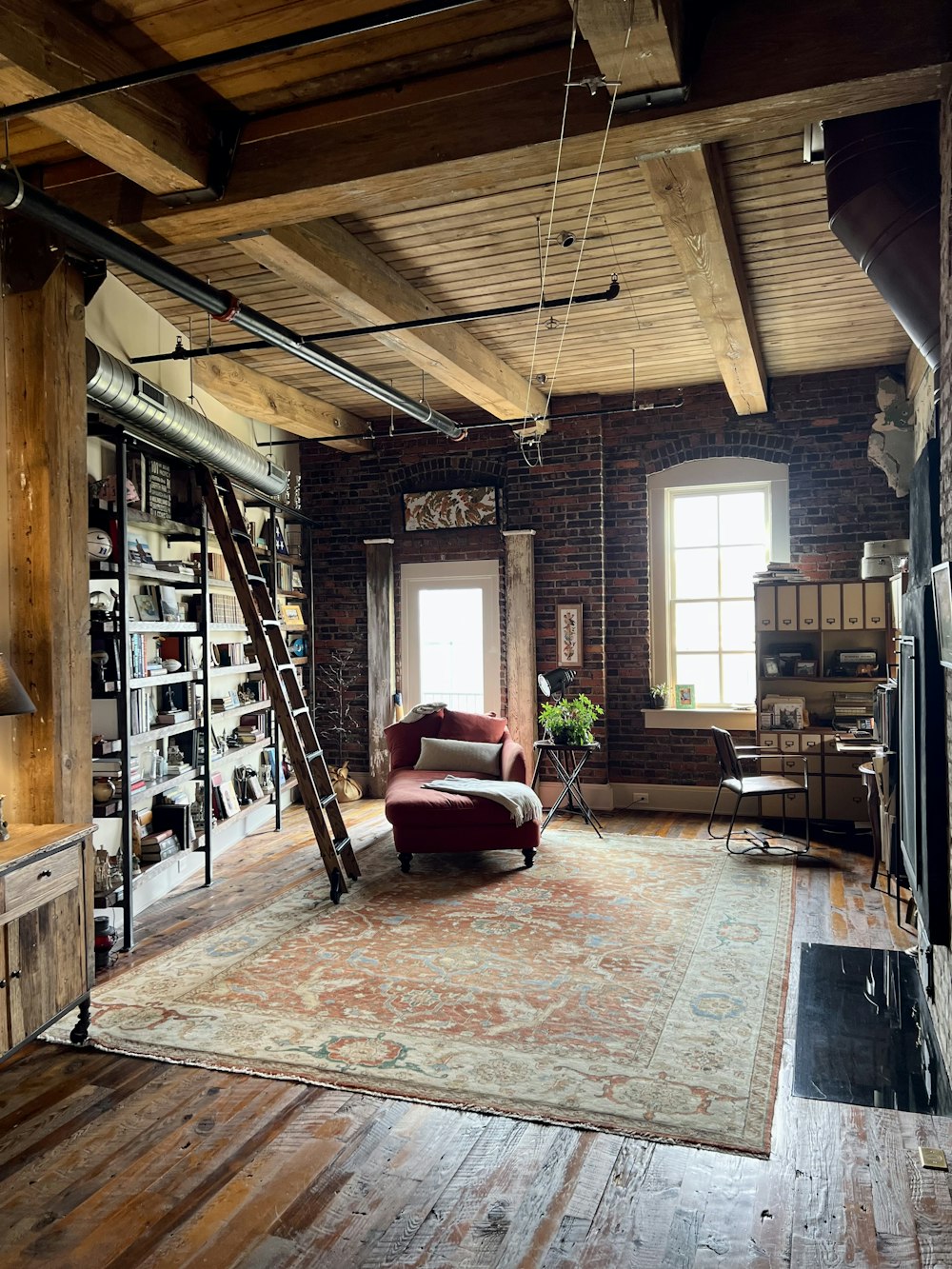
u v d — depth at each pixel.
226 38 2.92
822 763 6.70
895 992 3.73
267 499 6.91
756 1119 2.77
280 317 5.57
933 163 3.04
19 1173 2.55
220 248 4.54
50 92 2.72
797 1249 2.19
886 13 2.68
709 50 2.87
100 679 4.43
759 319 5.74
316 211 3.52
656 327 5.89
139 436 4.96
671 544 7.68
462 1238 2.25
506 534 7.88
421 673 8.38
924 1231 2.25
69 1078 3.11
